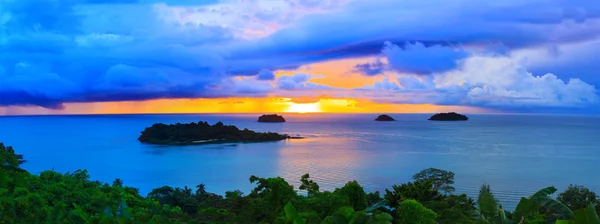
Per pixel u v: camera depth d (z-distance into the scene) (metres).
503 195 138.38
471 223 9.66
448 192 83.00
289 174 196.00
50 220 10.21
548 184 161.62
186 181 182.38
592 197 54.00
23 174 13.00
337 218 8.91
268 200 13.98
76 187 13.75
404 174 192.88
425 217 9.03
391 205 11.29
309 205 12.06
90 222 10.50
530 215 10.83
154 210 13.88
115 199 13.70
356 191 11.99
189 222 13.68
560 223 7.17
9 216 9.76
